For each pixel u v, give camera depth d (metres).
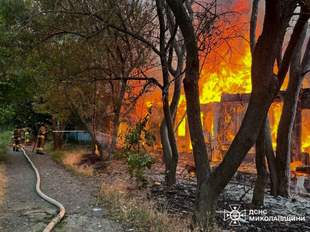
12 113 16.88
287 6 6.27
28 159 17.44
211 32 10.77
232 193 10.24
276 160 10.40
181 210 7.79
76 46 12.86
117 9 10.83
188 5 9.85
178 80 11.15
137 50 13.50
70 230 6.16
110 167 13.81
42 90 16.20
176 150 10.60
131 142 11.13
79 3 10.78
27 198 8.84
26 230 6.15
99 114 16.89
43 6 10.70
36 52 12.23
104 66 14.29
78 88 15.20
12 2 12.51
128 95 16.47
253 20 9.34
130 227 6.35
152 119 17.48
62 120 19.94
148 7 12.64
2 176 12.16
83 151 19.95
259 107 6.11
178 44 11.41
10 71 14.43
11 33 11.16
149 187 10.22
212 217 6.53
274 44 5.97
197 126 6.86
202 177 6.73
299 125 13.72
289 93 10.24
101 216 7.04
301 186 11.21
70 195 9.08
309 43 10.26
